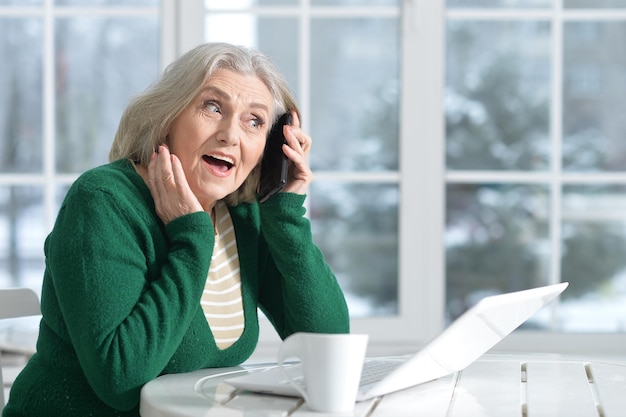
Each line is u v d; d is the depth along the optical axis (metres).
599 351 3.88
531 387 1.59
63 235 1.74
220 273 1.98
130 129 1.97
